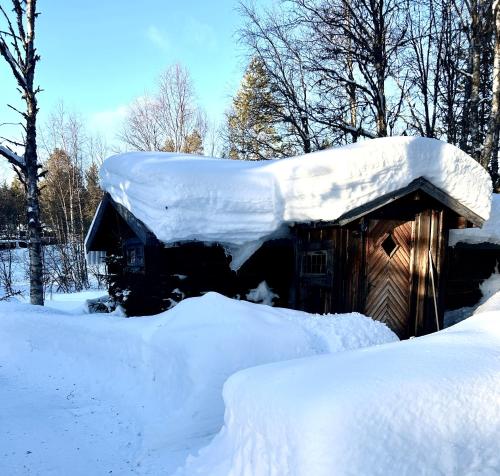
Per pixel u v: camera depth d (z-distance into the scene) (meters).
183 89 27.03
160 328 4.45
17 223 30.80
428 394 1.92
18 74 7.94
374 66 13.24
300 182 5.81
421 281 6.56
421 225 6.57
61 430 3.76
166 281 6.38
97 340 5.16
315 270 6.34
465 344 2.47
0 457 3.25
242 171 6.19
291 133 15.98
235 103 20.42
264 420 2.11
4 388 4.83
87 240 9.07
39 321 5.87
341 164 5.47
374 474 1.67
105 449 3.46
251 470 2.10
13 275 22.36
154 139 27.45
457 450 1.78
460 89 14.73
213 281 6.65
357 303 6.12
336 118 13.76
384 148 5.54
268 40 15.09
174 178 5.55
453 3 13.09
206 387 3.68
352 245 6.06
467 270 8.37
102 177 7.82
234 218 5.90
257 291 6.93
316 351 4.10
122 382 4.52
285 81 15.33
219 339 3.95
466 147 13.07
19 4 7.95
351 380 2.05
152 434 3.53
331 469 1.66
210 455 2.62
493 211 7.81
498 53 10.26
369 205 5.67
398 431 1.78
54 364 5.32
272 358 3.94
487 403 1.92
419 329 6.55
